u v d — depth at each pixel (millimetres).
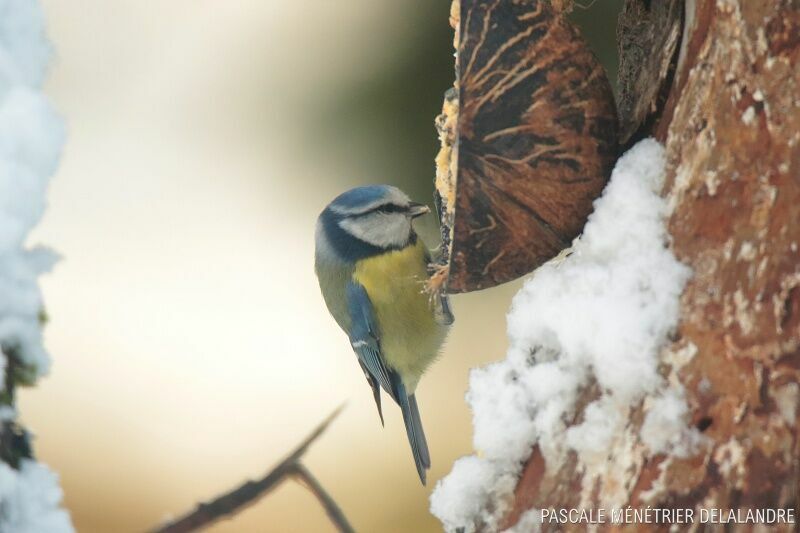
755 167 3908
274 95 10484
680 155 4137
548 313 4266
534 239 4602
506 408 4387
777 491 3723
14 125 3428
